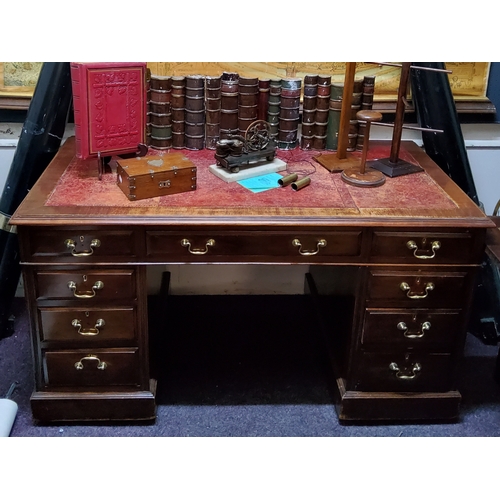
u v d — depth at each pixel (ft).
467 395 7.91
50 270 6.39
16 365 8.09
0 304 8.34
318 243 6.40
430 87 8.20
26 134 7.75
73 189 6.71
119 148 7.02
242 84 7.73
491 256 6.49
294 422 7.37
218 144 7.12
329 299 8.08
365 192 6.90
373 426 7.36
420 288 6.69
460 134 8.41
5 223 7.98
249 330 9.03
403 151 8.21
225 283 9.68
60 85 7.66
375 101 8.51
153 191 6.54
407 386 7.19
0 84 7.95
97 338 6.73
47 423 7.20
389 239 6.43
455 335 6.96
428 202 6.72
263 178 7.16
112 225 6.15
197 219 6.17
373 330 6.85
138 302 6.62
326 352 8.01
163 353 8.30
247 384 7.98
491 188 9.25
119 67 6.69
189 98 7.74
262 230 6.31
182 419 7.36
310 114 7.98
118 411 7.11
